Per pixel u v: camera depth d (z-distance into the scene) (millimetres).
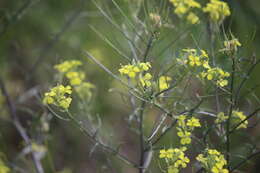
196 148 3049
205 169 2646
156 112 5672
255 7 5129
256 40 5086
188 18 3291
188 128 2771
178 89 3355
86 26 5980
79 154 6020
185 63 2662
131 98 3354
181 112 2869
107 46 5949
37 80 5648
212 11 3078
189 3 3158
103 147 3051
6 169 3969
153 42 2873
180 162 2514
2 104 5016
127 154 6137
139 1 3467
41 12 5945
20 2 5723
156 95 2666
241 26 4996
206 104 3869
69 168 5500
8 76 5645
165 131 2801
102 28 5949
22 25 5809
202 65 2676
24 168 4879
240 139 4402
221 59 3316
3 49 5570
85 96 3650
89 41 5926
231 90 2691
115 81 5301
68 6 6062
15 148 5730
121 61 5895
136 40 3336
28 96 4648
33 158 4199
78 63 2982
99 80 5785
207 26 3453
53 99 2631
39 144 4316
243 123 2902
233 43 2627
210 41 3324
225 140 2990
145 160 3295
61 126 5898
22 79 5684
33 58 5762
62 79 3863
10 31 5539
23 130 4473
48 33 5957
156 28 2816
